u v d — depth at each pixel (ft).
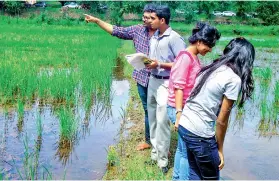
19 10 162.71
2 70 34.65
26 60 47.70
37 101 31.12
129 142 22.66
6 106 29.01
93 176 18.21
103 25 20.49
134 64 17.63
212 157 13.43
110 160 19.47
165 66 17.63
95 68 40.32
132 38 20.33
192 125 13.26
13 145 21.67
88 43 76.13
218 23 168.76
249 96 13.00
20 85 32.53
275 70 53.52
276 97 32.76
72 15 162.30
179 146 14.92
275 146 23.12
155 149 19.42
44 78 33.35
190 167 14.21
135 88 37.09
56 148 21.57
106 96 33.60
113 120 27.02
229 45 13.12
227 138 24.27
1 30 101.09
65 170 18.61
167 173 18.53
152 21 17.88
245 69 12.71
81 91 34.19
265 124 27.45
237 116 29.25
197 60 15.06
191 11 157.07
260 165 20.20
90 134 24.03
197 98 13.20
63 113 23.59
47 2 196.85
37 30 108.06
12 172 18.33
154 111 18.92
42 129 24.25
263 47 93.40
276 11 168.45
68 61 51.19
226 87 12.63
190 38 14.62
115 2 148.46
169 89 16.30
